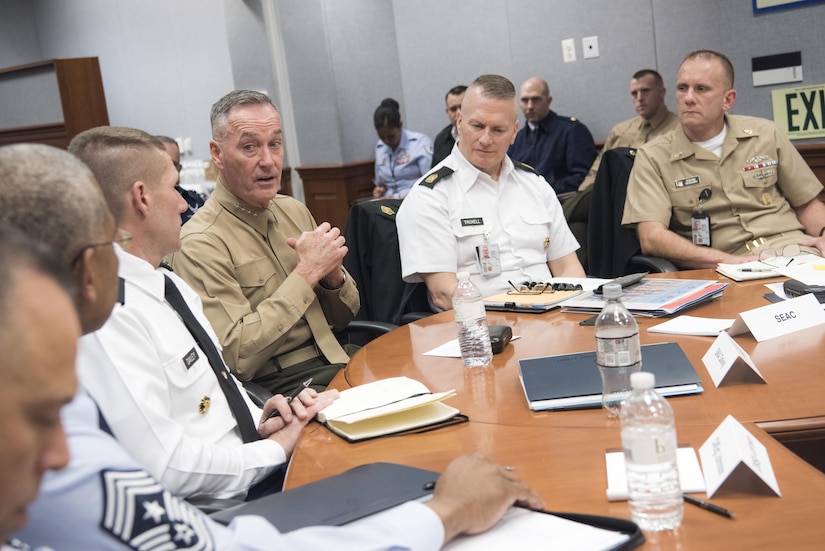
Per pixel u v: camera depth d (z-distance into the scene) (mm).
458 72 6789
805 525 1080
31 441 670
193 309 1981
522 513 1194
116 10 8820
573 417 1571
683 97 3402
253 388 2240
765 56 4652
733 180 3418
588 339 2064
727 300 2270
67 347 696
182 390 1734
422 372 1969
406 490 1249
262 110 2512
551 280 2746
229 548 1027
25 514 703
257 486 1818
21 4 9891
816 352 1758
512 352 2031
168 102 8555
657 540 1091
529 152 6062
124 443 1548
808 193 3463
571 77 6102
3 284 666
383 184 7008
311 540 1058
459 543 1129
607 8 5816
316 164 7359
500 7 6383
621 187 3547
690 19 5484
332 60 7059
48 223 1011
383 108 6727
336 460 1508
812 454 1528
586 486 1278
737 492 1185
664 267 3254
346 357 2646
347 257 3146
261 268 2553
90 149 1824
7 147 1063
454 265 2955
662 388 1609
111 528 982
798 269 2330
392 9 7082
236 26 7680
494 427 1571
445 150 6145
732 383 1634
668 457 1126
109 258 1082
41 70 7840
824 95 4484
